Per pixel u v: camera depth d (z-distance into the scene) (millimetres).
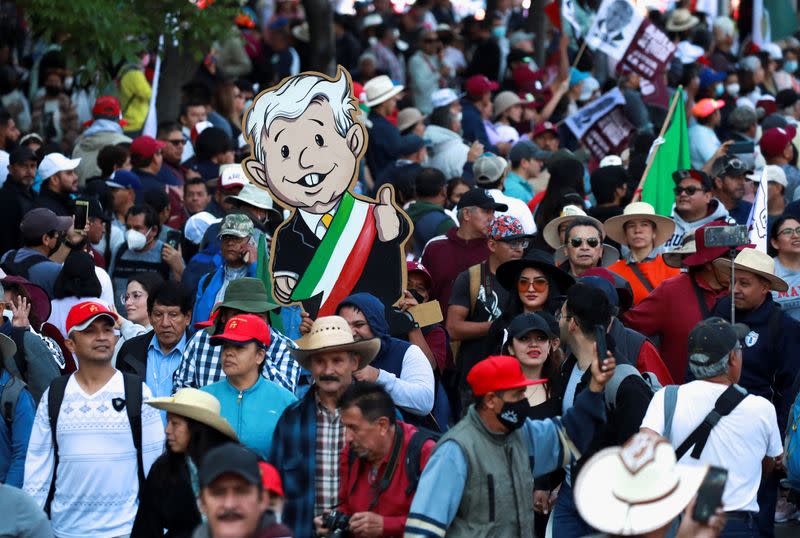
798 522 29406
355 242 26547
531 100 57500
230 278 29969
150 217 34281
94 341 22625
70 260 29094
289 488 22016
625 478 13914
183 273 32531
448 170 47031
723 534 20734
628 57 50188
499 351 27062
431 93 61969
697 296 27422
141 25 44031
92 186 36094
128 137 44594
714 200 33375
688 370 26031
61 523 22578
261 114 26094
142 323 29656
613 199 36875
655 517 13688
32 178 36688
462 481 18922
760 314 26609
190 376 25828
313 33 50812
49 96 46438
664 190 38500
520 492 19297
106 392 22781
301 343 22281
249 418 22953
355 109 26484
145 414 22844
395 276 26734
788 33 76938
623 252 35156
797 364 26250
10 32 51125
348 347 22172
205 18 44969
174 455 20406
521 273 26578
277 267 26375
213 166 42281
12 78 47781
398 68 66375
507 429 19156
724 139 61969
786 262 31234
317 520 20500
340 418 22219
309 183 26344
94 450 22562
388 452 20188
